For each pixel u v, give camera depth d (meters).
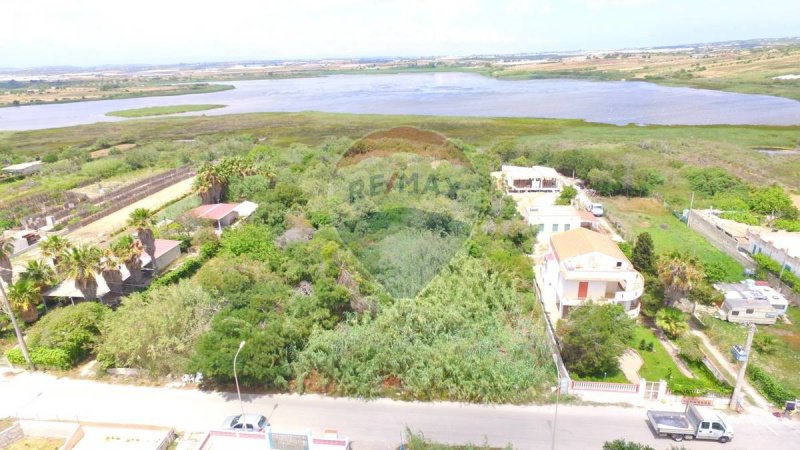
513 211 60.97
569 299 41.03
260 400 33.47
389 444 29.39
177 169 98.25
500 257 47.00
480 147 100.81
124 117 184.75
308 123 150.62
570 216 60.44
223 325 34.69
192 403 33.25
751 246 55.16
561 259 42.75
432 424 31.00
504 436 29.88
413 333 35.97
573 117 153.38
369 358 35.16
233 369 32.12
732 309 42.78
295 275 43.62
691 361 37.31
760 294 44.81
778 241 52.75
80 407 33.00
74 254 41.75
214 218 62.94
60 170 104.00
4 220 69.81
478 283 40.84
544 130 129.62
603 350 34.28
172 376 36.06
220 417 31.86
